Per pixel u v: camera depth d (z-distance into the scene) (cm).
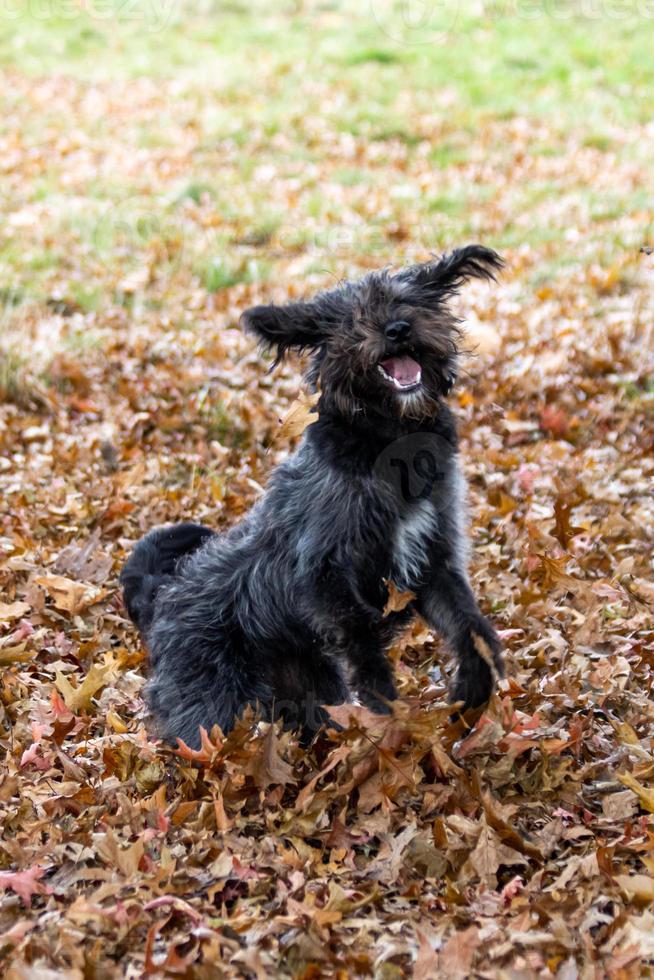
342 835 395
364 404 445
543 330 984
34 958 336
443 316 459
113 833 387
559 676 482
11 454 834
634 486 712
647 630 523
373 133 1777
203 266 1261
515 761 432
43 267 1307
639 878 347
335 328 456
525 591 537
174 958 328
